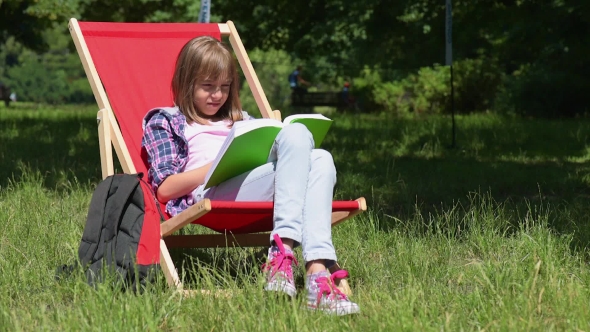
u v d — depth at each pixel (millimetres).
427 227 6098
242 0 20188
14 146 11445
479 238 5621
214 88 4703
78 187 7414
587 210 6879
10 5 20531
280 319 3578
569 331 3529
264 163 4387
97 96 5004
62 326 3553
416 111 28641
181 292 4066
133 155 5035
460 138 14352
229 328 3586
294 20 20250
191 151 4699
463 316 3791
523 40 18812
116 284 4062
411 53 21859
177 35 5695
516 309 3824
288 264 3971
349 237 5777
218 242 4973
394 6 18344
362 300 4211
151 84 5418
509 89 24562
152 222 4328
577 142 13812
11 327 3531
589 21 17203
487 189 8312
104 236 4297
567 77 22719
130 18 22188
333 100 30156
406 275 4773
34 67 44531
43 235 5410
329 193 4121
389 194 8023
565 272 4750
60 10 19953
